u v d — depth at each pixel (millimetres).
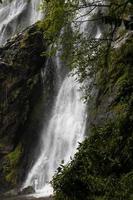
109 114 18328
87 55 14500
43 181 27359
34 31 31578
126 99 12984
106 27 25703
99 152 13531
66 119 28234
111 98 18422
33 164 29078
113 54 16547
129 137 12859
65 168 14102
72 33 14516
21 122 30172
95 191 12992
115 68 16625
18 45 31703
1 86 31047
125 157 12961
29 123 30281
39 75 31016
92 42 14438
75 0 14219
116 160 13070
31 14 39719
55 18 14070
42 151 29219
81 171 13625
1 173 29031
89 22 26625
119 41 18719
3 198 24594
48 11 14586
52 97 30250
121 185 12219
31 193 24734
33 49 31141
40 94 30891
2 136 30031
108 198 12297
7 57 31672
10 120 30234
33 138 29969
